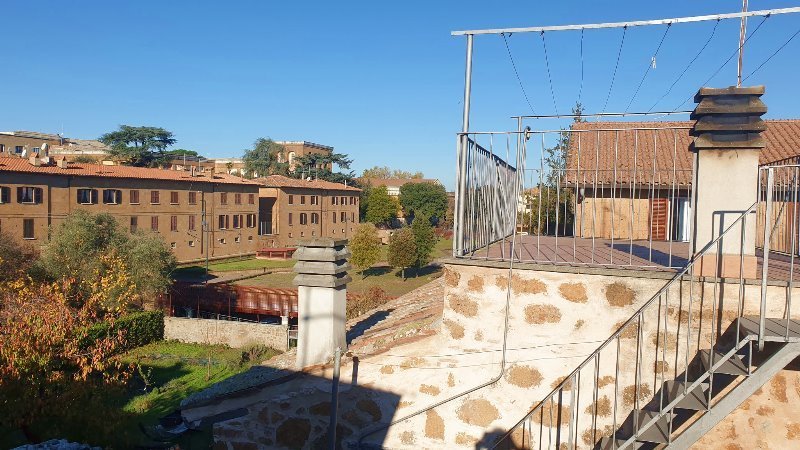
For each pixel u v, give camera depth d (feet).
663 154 44.01
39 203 111.96
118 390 43.50
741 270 14.29
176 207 145.59
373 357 17.19
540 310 16.26
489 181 21.56
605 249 24.47
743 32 27.89
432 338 17.06
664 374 15.34
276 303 89.92
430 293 28.12
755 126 14.80
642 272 15.44
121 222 110.22
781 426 15.16
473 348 16.76
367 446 17.04
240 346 77.30
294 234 191.21
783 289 14.64
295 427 17.40
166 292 90.63
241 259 164.55
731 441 15.57
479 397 16.62
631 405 15.52
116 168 136.15
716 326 15.02
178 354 72.64
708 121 15.29
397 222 281.13
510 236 29.09
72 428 35.70
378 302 80.38
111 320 67.10
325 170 263.90
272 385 17.52
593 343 15.90
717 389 15.06
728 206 15.20
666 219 45.29
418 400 16.97
